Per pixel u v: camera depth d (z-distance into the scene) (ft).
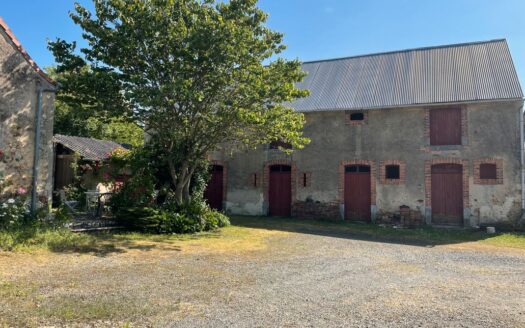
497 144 43.11
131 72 33.45
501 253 29.73
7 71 29.43
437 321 14.52
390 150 47.70
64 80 32.78
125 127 96.07
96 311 14.38
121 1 31.68
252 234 36.65
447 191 45.39
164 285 18.29
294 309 15.51
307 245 31.35
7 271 19.16
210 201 57.41
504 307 16.34
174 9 32.53
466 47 51.70
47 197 31.01
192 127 36.55
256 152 55.06
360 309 15.70
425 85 47.80
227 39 31.55
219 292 17.48
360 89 51.24
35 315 13.74
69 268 20.53
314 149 51.65
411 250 30.30
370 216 48.32
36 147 30.40
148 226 33.63
